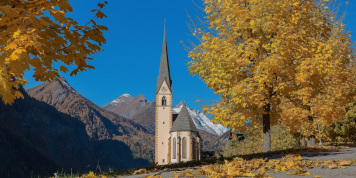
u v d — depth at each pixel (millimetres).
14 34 3773
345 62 18266
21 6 4598
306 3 13828
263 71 11891
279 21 12328
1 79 3973
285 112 15758
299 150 13930
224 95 13039
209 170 6375
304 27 13758
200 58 13820
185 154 86312
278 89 12945
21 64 4059
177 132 87312
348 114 31125
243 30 13328
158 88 93062
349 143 20484
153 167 10234
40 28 4352
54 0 4801
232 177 5574
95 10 5062
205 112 13570
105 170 9578
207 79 13586
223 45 12766
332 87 16844
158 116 91438
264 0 12086
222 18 13320
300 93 13328
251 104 12289
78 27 4980
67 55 4973
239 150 42594
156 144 90062
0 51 3822
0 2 4500
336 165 6770
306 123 20172
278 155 12180
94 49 5223
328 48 13031
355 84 18625
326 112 16172
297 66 12531
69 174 8906
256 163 7809
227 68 12453
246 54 11906
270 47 12328
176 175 6160
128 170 9609
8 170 143625
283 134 37656
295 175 5930
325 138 35031
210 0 13547
